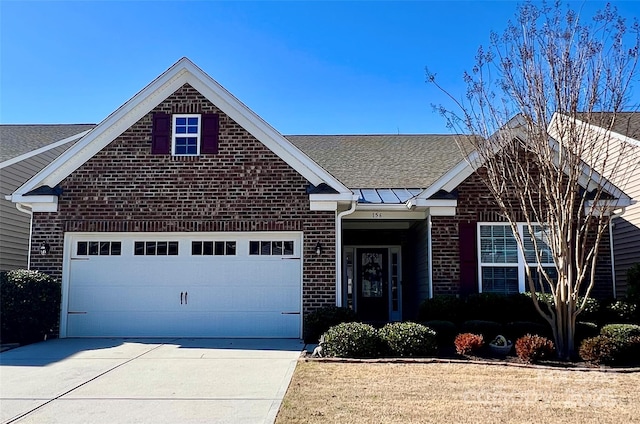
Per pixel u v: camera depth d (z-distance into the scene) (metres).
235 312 13.02
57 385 8.01
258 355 10.48
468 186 13.45
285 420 6.23
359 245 17.45
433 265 13.25
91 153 13.38
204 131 13.45
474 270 13.20
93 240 13.30
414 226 16.30
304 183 13.23
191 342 12.18
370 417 6.31
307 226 13.08
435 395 7.25
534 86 10.62
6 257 16.88
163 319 13.02
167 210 13.19
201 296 13.08
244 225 13.10
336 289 12.86
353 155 18.08
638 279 12.11
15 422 6.27
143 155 13.38
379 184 15.60
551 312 10.37
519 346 9.66
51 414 6.57
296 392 7.44
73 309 13.07
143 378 8.45
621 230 16.94
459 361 9.52
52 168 13.18
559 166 10.70
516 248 13.30
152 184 13.27
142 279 13.16
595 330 10.66
